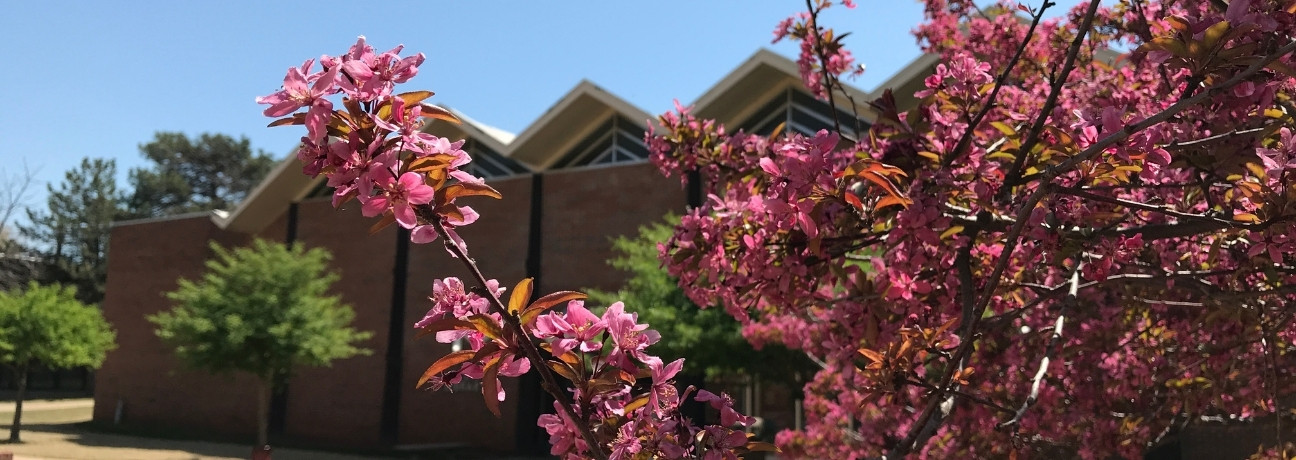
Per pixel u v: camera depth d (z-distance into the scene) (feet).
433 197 5.61
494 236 74.02
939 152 10.43
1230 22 7.26
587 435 6.02
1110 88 15.75
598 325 5.94
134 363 93.45
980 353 15.70
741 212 10.65
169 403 90.12
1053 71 8.47
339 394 79.46
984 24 18.67
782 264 10.03
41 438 77.97
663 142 14.43
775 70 61.57
